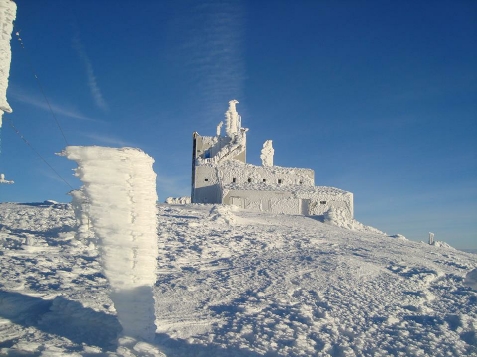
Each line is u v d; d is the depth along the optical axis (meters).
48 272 11.82
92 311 8.39
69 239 16.05
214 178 39.75
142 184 7.05
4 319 7.95
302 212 36.50
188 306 9.71
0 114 8.52
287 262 15.03
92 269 12.59
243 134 43.28
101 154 6.86
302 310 9.55
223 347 7.24
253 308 9.60
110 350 6.64
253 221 25.81
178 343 7.39
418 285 12.59
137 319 7.08
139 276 7.03
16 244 14.85
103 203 6.96
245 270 13.84
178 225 21.94
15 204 27.17
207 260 15.64
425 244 23.98
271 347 7.42
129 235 6.97
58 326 7.74
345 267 13.97
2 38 8.54
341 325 8.81
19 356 6.17
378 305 10.35
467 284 8.08
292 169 41.56
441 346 7.91
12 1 8.73
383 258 16.45
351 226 28.53
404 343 7.97
